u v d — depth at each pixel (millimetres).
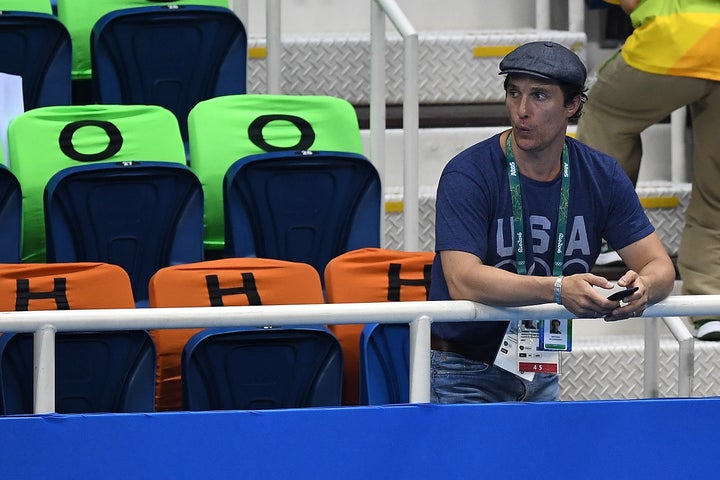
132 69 17391
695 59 16297
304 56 20500
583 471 10750
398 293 14195
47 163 15641
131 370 12703
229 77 17812
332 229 15672
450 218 11000
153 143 16203
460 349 11484
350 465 10531
